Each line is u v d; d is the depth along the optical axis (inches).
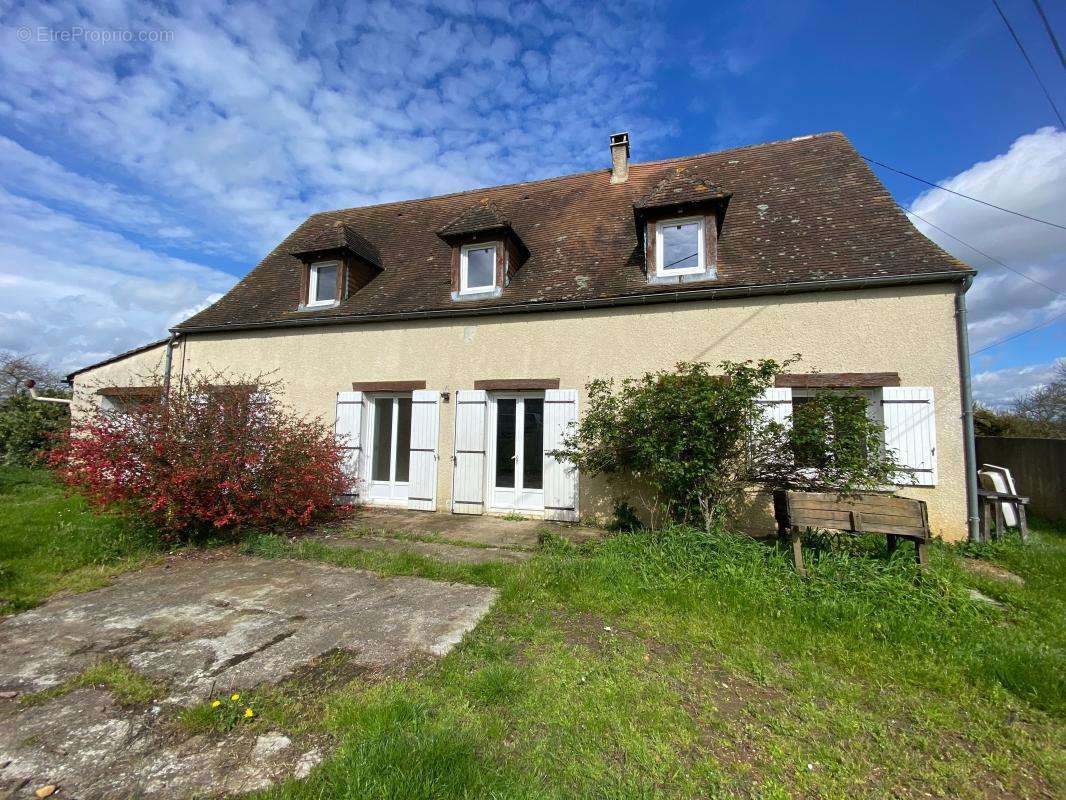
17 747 90.1
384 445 365.7
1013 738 101.0
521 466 325.4
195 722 96.8
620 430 233.3
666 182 313.1
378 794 75.8
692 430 211.3
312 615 152.3
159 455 227.1
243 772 83.4
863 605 152.1
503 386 323.9
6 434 470.0
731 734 98.8
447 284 367.9
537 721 99.4
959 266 244.5
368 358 361.7
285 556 218.4
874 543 219.6
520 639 136.3
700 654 131.6
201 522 237.8
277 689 109.4
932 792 86.3
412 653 127.0
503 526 290.5
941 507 243.4
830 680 119.6
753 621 147.3
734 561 182.4
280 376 384.8
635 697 109.1
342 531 270.4
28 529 245.8
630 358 299.0
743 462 218.1
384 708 98.1
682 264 308.2
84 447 231.6
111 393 426.3
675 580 173.8
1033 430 565.6
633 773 85.5
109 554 212.1
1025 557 213.3
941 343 248.2
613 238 353.7
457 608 157.8
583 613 155.3
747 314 279.1
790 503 181.2
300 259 394.3
